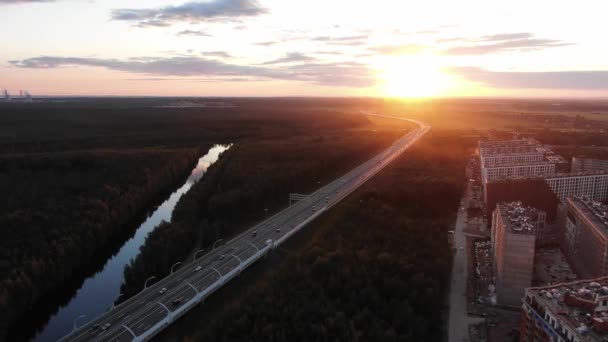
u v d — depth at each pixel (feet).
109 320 618.44
